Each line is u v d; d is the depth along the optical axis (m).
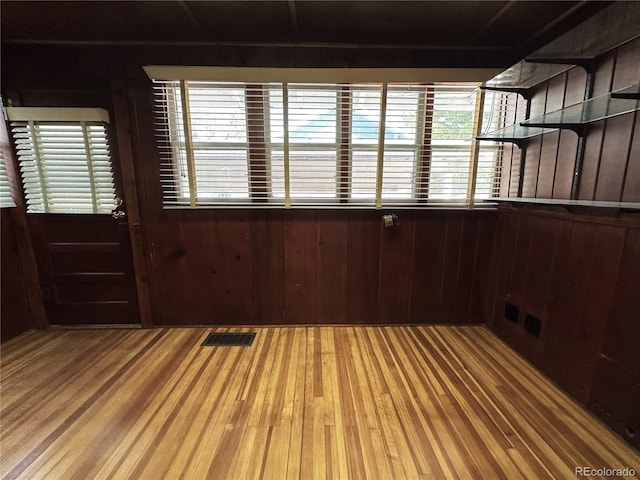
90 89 2.17
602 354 1.46
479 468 1.24
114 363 1.98
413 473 1.22
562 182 1.72
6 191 2.22
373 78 2.06
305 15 1.76
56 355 2.07
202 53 2.14
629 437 1.34
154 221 2.33
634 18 1.26
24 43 2.09
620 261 1.36
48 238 2.34
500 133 1.94
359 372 1.87
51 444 1.36
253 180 2.27
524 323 2.03
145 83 2.13
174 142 2.20
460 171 2.28
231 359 2.02
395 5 1.66
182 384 1.77
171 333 2.39
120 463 1.27
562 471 1.23
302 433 1.41
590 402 1.53
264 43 2.11
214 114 2.15
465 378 1.81
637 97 1.18
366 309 2.50
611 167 1.43
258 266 2.42
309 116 2.15
